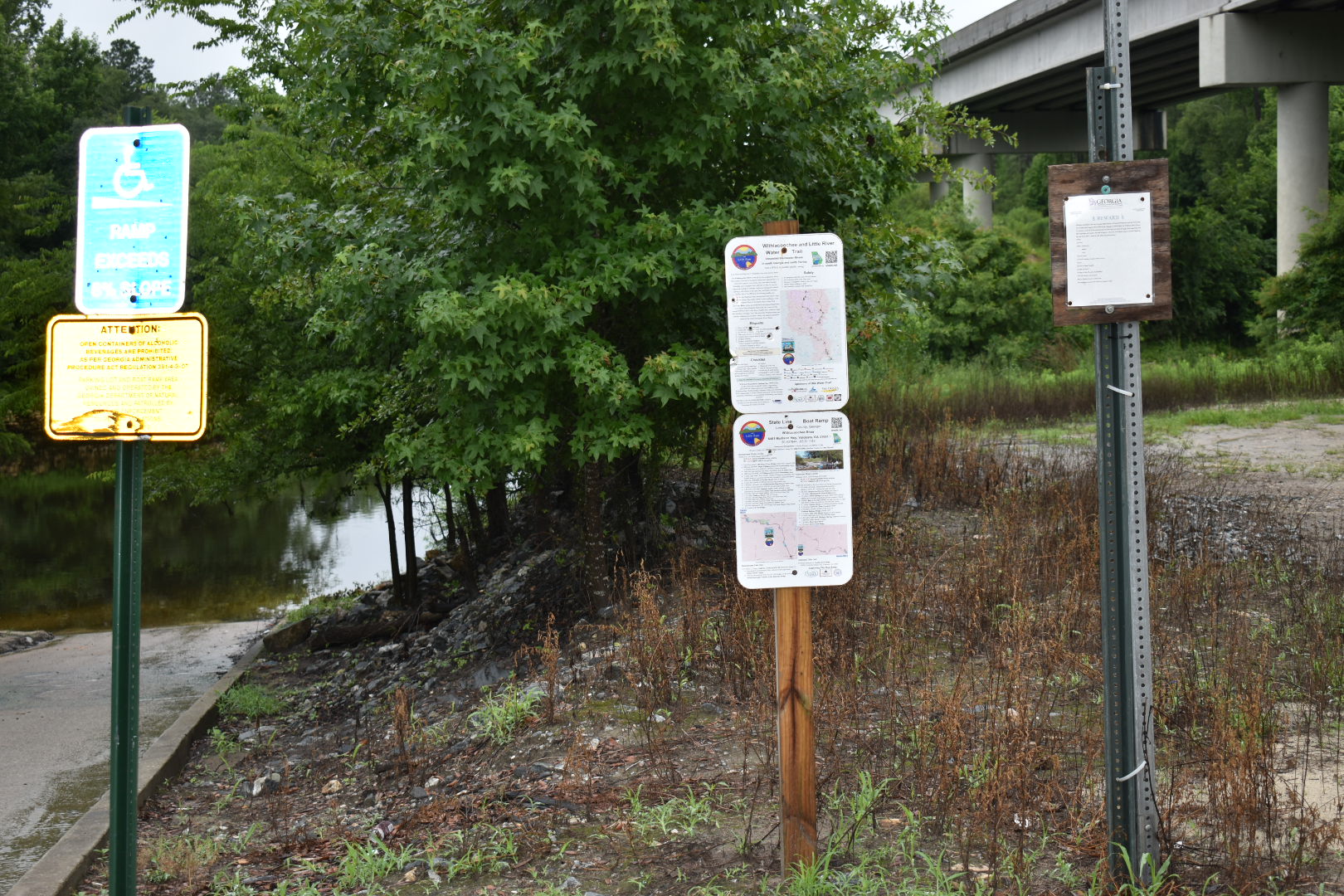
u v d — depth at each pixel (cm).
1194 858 412
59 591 1866
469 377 727
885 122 897
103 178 348
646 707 618
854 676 620
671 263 750
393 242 841
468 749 651
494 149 718
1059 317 383
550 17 757
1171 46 3206
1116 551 390
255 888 493
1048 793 466
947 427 1477
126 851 344
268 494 1363
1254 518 1043
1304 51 2953
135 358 349
